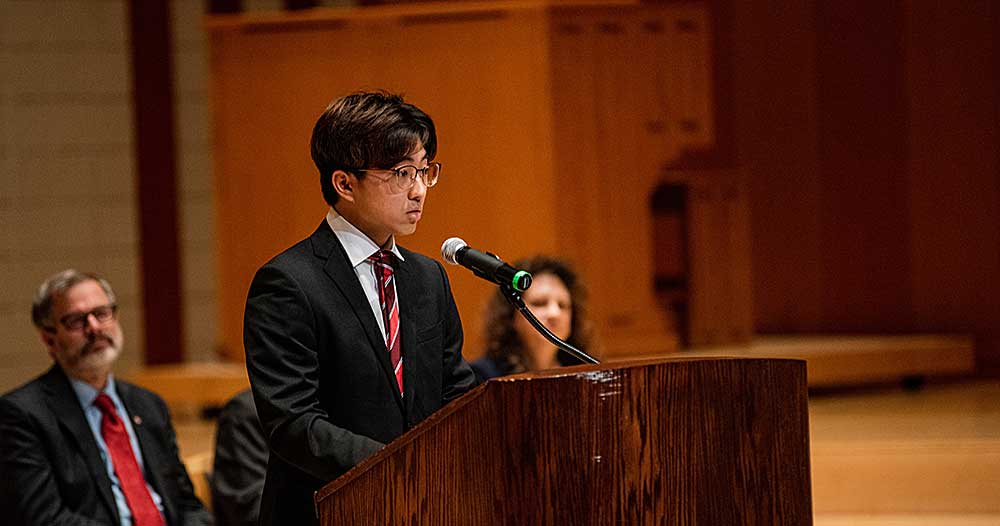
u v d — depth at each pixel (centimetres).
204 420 1396
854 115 1562
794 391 401
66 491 755
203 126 1650
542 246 1235
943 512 1023
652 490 367
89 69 1631
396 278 469
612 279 1255
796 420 402
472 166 1250
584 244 1248
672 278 1359
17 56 1614
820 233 1579
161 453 811
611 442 361
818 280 1582
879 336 1535
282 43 1273
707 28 1270
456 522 371
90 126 1631
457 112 1250
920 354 1392
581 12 1241
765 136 1591
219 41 1284
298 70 1271
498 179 1245
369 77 1262
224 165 1286
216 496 786
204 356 1647
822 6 1565
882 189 1555
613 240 1255
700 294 1309
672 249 1359
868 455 1037
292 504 449
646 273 1265
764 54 1585
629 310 1262
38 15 1620
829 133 1571
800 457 402
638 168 1262
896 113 1545
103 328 788
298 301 441
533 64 1232
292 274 446
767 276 1602
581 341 816
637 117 1259
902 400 1312
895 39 1540
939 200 1529
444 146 1254
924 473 1027
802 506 402
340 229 464
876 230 1560
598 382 360
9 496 743
